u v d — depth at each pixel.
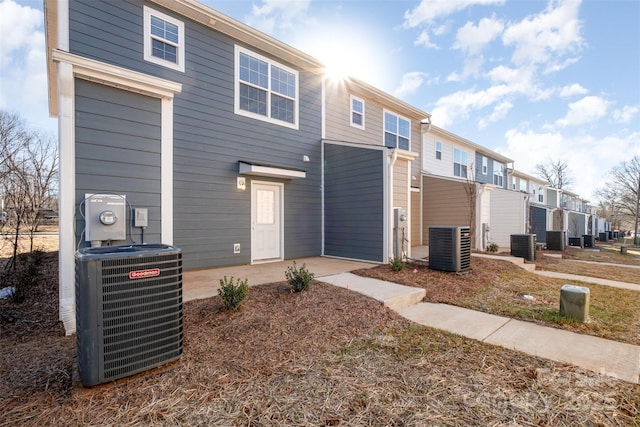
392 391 2.34
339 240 8.84
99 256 2.21
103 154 4.09
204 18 6.79
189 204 6.65
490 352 3.06
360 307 4.21
